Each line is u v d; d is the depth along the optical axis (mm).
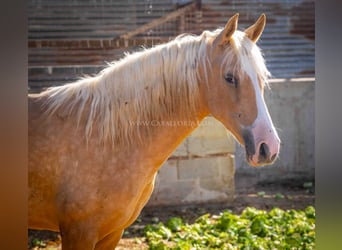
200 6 7574
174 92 2643
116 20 7422
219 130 5574
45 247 4414
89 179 2596
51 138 2643
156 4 7527
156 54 2668
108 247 2842
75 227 2609
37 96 2803
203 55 2615
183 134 2703
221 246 4203
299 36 8094
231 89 2539
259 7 7902
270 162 2494
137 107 2639
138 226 4984
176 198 5512
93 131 2631
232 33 2541
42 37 7207
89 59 7238
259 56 2588
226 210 5488
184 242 4227
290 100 6570
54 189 2633
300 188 6434
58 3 7211
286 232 4504
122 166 2617
